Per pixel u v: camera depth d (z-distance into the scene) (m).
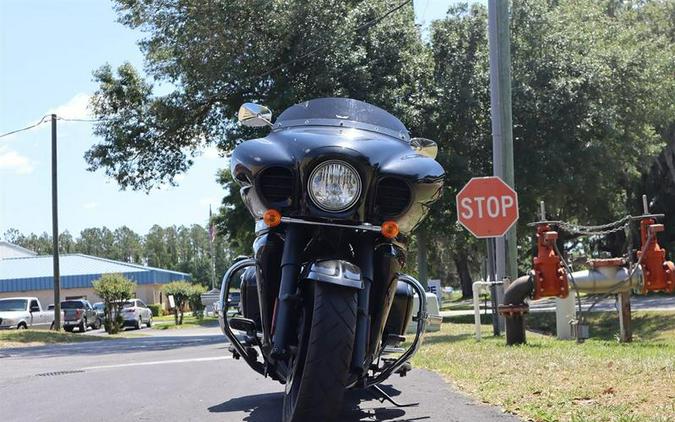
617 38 26.73
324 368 4.66
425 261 25.69
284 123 6.30
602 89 23.80
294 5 21.45
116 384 8.55
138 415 6.51
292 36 21.78
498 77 14.88
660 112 27.20
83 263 58.09
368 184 5.17
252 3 21.31
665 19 37.50
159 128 24.44
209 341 19.59
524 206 24.95
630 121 25.73
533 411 5.83
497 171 14.79
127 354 14.86
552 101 22.98
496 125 14.84
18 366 12.35
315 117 6.25
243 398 7.28
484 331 15.64
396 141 6.02
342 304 4.73
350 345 4.70
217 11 21.48
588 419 5.31
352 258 5.30
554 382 7.01
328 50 21.58
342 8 22.06
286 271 5.11
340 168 5.11
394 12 22.89
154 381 8.73
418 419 5.91
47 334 24.50
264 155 5.29
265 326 5.34
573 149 23.61
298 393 4.75
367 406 6.51
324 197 5.07
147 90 24.92
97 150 24.77
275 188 5.27
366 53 22.25
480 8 24.11
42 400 7.55
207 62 22.05
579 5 27.58
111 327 34.38
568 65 23.62
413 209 5.39
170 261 121.31
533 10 23.83
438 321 6.16
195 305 51.28
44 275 55.22
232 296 6.25
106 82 24.70
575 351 9.71
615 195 33.78
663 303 30.62
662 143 31.75
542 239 11.48
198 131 24.81
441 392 7.10
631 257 12.03
